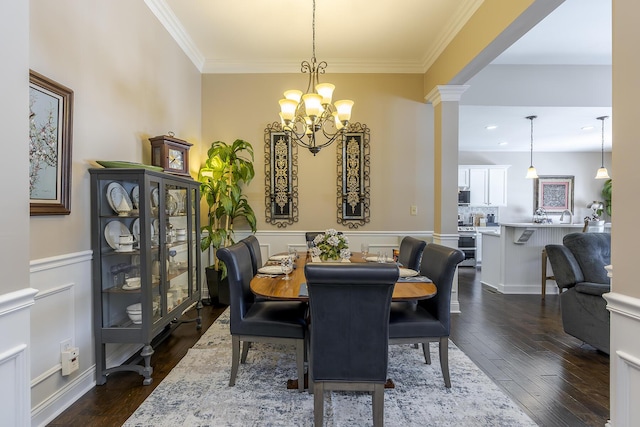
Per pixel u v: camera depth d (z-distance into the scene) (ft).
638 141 3.57
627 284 3.71
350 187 13.92
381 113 13.89
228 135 13.96
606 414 6.16
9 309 3.53
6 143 3.54
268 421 5.89
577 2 9.79
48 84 5.91
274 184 13.94
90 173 7.09
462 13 10.06
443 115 12.14
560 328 10.66
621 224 3.76
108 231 7.43
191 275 10.02
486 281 16.85
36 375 5.78
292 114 8.40
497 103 14.80
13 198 3.63
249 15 10.50
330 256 8.50
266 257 14.02
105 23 7.64
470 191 25.20
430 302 7.52
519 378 7.48
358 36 11.74
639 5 3.54
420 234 14.01
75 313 6.71
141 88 9.23
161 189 8.02
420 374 7.62
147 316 7.27
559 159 25.70
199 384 7.13
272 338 6.98
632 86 3.62
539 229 15.08
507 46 8.89
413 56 13.32
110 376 7.57
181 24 11.05
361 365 5.36
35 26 5.71
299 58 13.50
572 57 13.91
